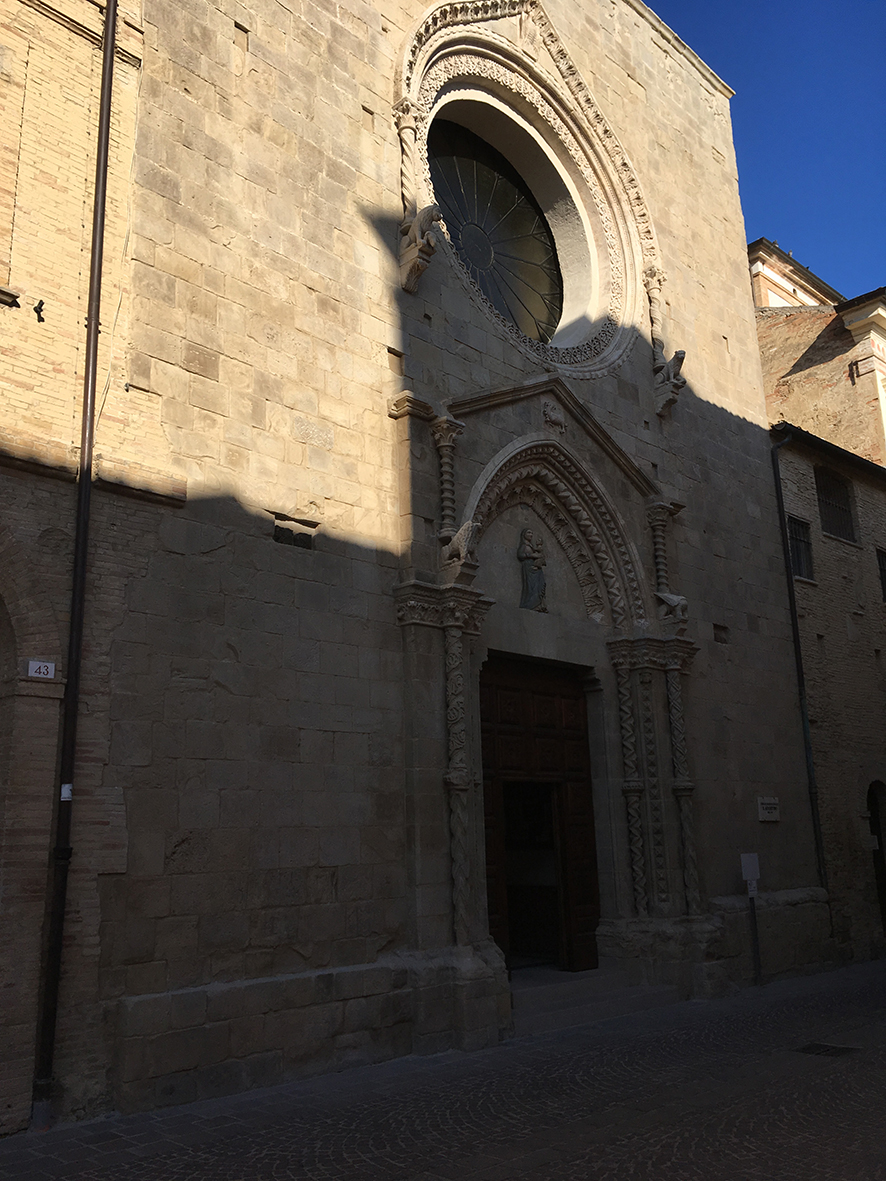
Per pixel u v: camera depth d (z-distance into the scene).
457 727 12.91
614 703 16.70
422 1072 10.71
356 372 13.31
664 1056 11.39
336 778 11.74
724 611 19.41
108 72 11.26
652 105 21.50
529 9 18.27
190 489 11.02
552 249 19.73
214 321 11.74
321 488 12.46
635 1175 7.20
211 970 10.12
